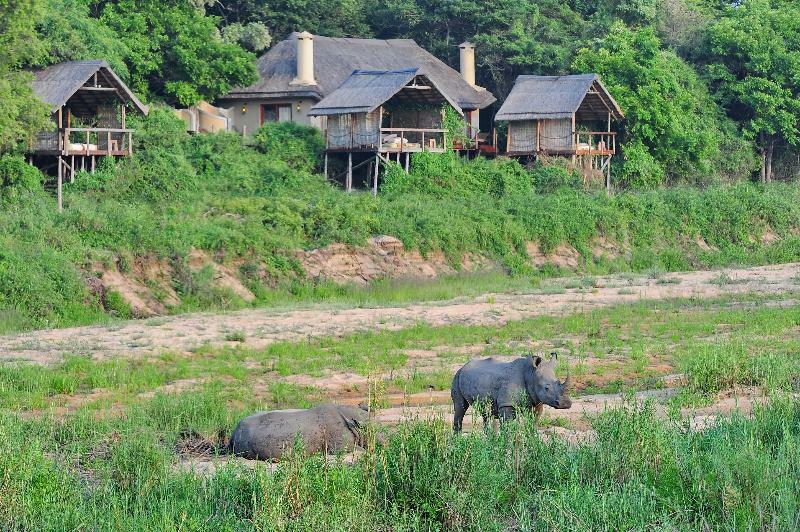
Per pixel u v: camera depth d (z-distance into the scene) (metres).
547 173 62.91
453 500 12.83
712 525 12.42
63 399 23.80
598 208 58.69
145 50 61.12
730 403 20.98
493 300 41.31
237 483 14.02
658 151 71.00
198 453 17.22
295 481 13.03
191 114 62.81
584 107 67.19
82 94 52.12
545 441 16.08
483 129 78.94
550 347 30.84
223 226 46.75
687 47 80.56
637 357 28.66
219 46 63.31
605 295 43.25
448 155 60.44
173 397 21.95
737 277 49.78
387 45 74.19
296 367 27.78
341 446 16.33
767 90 76.50
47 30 53.59
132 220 43.94
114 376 25.86
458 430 16.61
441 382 25.33
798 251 61.56
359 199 53.59
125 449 15.48
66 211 44.19
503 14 78.31
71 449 16.28
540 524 12.47
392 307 40.12
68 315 37.81
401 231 50.72
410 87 60.34
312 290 45.31
